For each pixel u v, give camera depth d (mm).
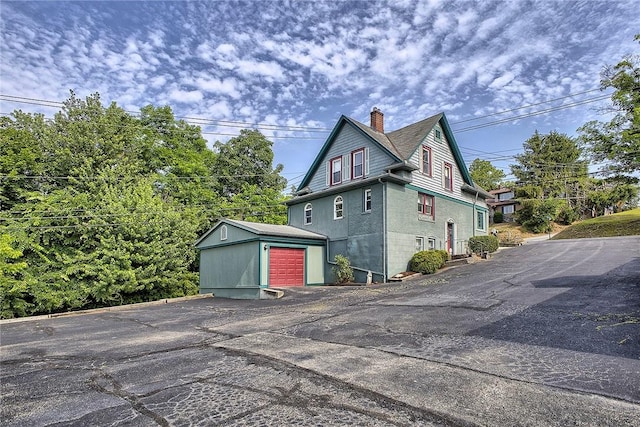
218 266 18688
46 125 21938
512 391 3826
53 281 17750
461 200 21641
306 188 21547
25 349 7129
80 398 4215
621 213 37156
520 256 18234
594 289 8773
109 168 20609
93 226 18156
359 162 19000
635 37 9156
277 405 3740
